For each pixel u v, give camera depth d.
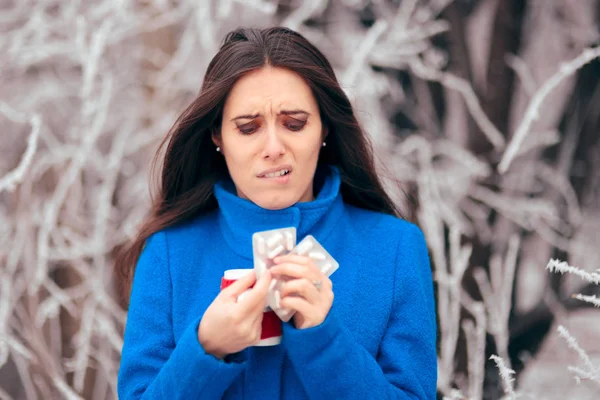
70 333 2.49
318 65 1.18
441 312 2.12
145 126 2.74
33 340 2.12
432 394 1.18
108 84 2.38
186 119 1.21
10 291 2.24
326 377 1.04
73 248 2.36
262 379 1.15
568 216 2.72
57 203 2.26
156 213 1.35
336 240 1.25
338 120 1.23
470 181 2.52
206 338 1.02
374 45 2.41
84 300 2.48
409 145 2.42
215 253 1.26
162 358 1.18
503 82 2.51
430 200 2.35
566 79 2.72
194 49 2.71
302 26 2.54
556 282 2.62
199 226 1.32
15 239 2.33
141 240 1.36
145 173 2.57
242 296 1.00
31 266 2.32
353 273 1.21
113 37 2.53
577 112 2.63
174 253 1.26
